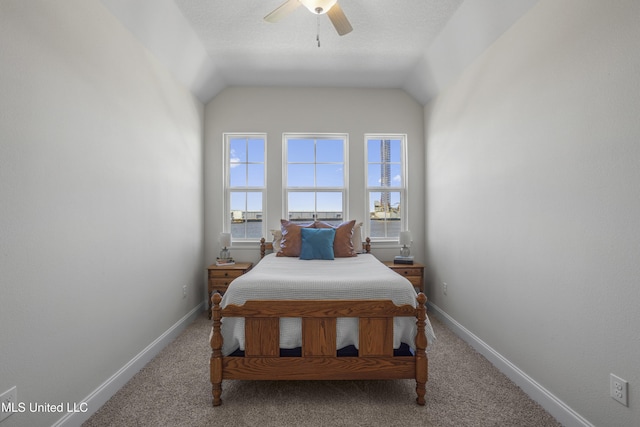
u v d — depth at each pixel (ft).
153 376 6.41
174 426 4.90
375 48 8.74
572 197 4.79
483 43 7.16
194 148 10.21
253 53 9.02
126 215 6.36
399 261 10.48
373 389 5.91
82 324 5.09
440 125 9.92
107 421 5.01
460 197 8.58
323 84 11.12
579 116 4.65
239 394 5.75
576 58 4.70
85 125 5.20
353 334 5.54
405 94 11.45
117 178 6.07
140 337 6.84
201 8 6.99
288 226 10.16
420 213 11.42
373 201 11.77
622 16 4.00
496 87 6.84
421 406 5.39
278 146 11.27
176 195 8.79
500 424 4.94
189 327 9.27
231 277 10.07
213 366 5.35
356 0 6.75
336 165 11.72
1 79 3.79
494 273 6.93
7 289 3.86
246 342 5.41
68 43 4.83
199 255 10.61
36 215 4.25
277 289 5.59
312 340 5.41
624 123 3.98
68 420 4.72
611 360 4.17
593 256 4.42
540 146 5.49
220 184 11.14
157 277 7.64
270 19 5.93
